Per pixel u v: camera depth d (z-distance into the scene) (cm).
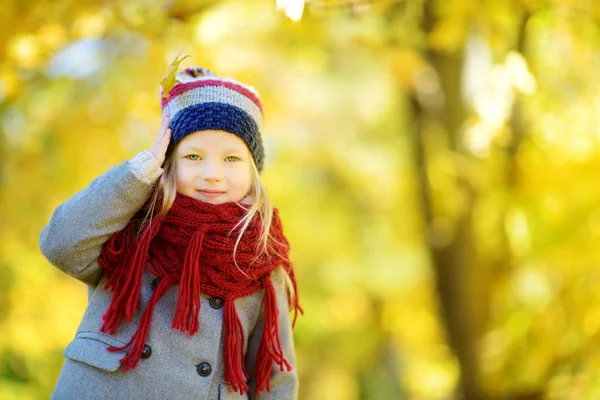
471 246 466
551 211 396
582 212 390
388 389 898
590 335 399
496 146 387
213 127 187
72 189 423
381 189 867
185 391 183
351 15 324
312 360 973
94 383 180
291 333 212
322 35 405
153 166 183
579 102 386
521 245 423
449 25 341
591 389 403
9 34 311
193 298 182
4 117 381
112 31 336
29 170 411
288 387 207
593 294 397
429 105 467
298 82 728
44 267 448
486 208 443
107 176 182
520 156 399
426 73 450
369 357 909
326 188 944
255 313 203
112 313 181
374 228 898
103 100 401
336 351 940
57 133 407
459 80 460
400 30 371
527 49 341
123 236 188
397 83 471
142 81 364
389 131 856
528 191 401
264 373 197
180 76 199
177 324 179
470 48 418
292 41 429
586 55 389
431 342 673
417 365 693
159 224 185
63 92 403
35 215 425
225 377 191
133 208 184
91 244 181
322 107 843
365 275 816
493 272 475
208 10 317
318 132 820
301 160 788
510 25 330
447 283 480
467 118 462
